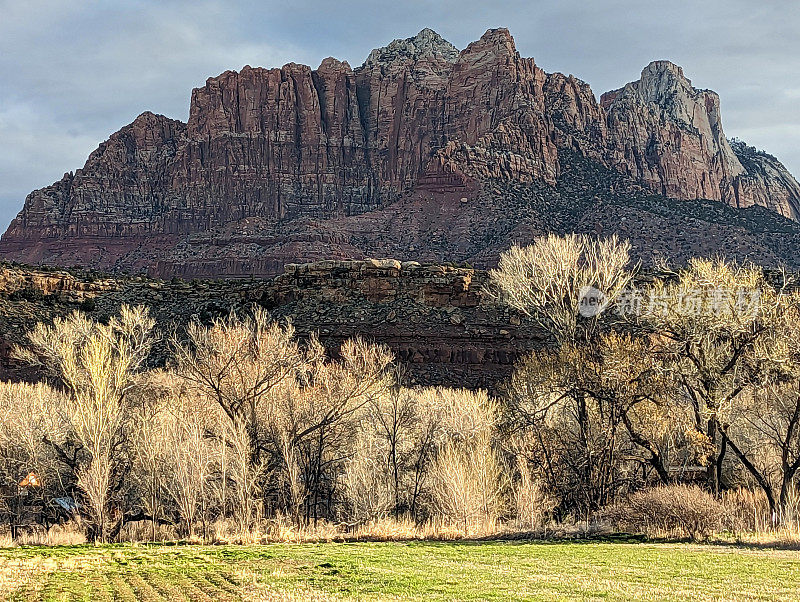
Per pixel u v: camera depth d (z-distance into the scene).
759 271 42.12
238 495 38.75
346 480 41.56
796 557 26.25
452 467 38.72
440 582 23.06
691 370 38.84
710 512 33.06
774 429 37.03
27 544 34.31
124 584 24.67
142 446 40.47
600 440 41.25
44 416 41.38
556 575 23.86
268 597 21.84
